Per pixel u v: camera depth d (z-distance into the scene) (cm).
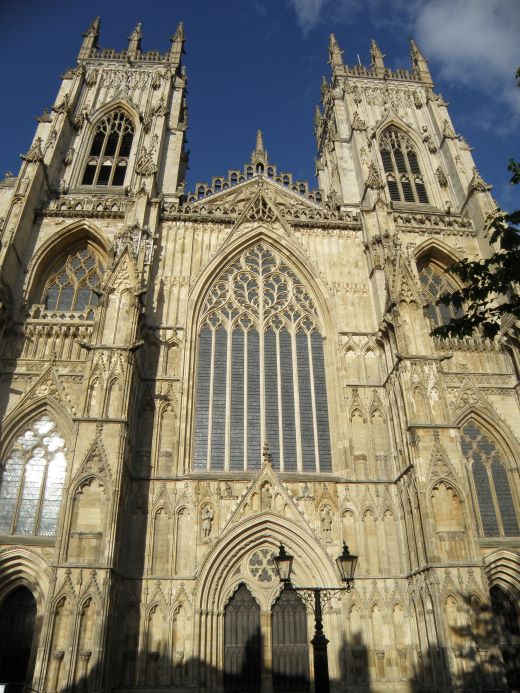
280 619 4231
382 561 4409
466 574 3897
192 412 4975
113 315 4800
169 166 7088
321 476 4769
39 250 5788
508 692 3544
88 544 3791
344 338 5444
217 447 4891
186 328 5344
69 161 7062
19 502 4506
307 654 4119
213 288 5747
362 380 5241
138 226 5584
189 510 4456
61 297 5775
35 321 5266
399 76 9044
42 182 6369
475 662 3625
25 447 4719
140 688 3806
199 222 6106
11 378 4959
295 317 5684
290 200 7038
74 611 3569
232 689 3962
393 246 5612
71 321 5288
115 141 7644
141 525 4350
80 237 6088
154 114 7500
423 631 4006
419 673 4016
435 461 4269
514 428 5100
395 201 7350
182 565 4250
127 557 4219
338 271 5928
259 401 5162
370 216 6197
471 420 5172
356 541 4469
